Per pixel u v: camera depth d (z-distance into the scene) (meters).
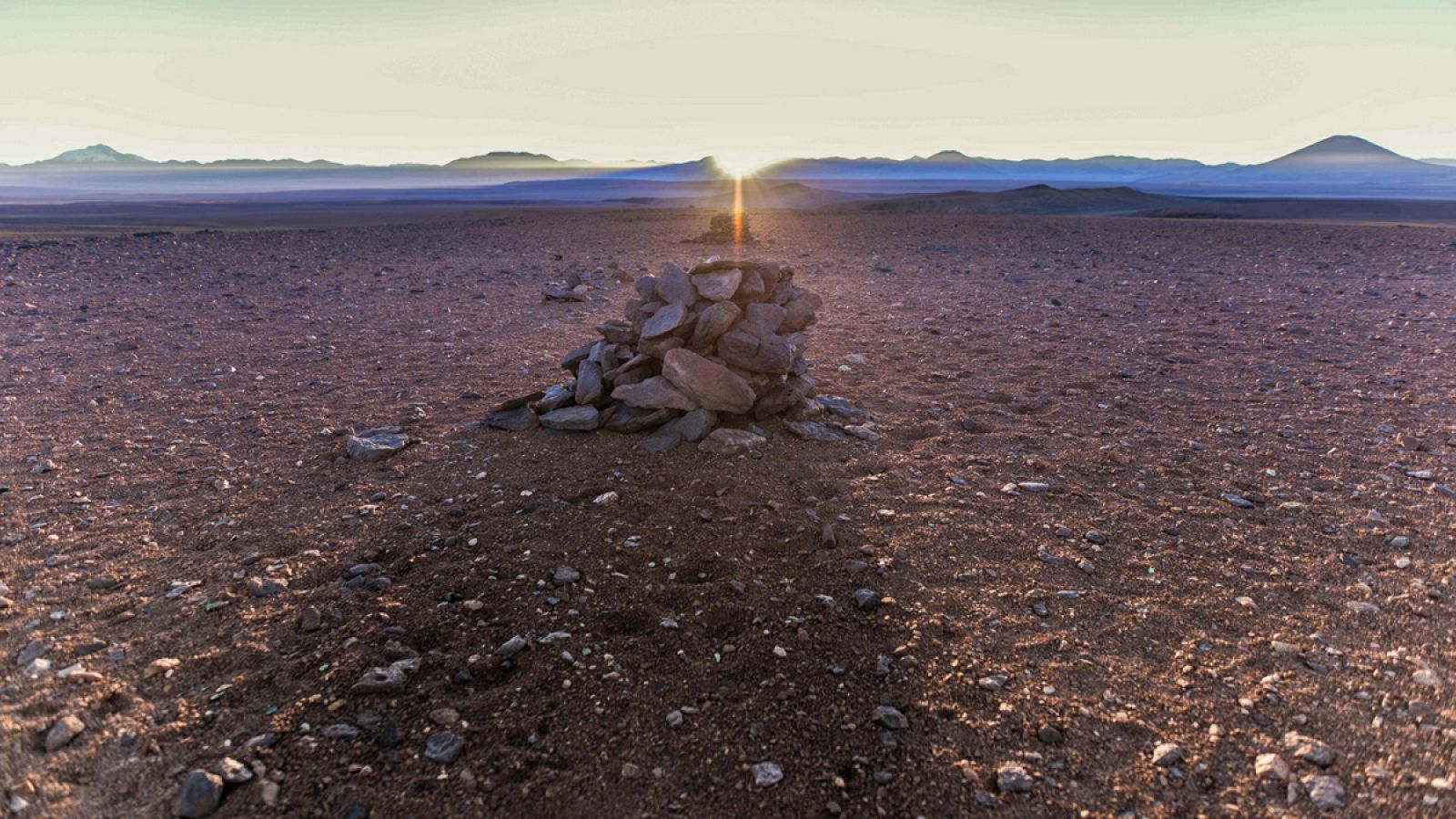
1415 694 3.51
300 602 4.32
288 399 8.50
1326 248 23.14
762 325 7.46
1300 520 5.36
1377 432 7.14
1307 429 7.30
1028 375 9.41
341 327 12.70
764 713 3.47
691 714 3.47
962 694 3.58
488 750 3.24
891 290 16.61
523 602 4.33
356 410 8.09
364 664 3.76
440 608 4.27
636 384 7.12
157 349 10.91
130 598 4.35
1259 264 20.14
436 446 6.88
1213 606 4.30
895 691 3.62
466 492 5.84
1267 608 4.27
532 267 20.92
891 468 6.37
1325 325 12.19
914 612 4.27
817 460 6.52
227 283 17.41
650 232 31.34
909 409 8.08
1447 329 11.59
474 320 13.37
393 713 3.44
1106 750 3.22
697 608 4.31
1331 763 3.10
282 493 5.84
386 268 20.42
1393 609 4.23
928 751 3.24
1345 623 4.11
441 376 9.57
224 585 4.50
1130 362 10.00
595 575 4.65
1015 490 5.89
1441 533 5.09
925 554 4.91
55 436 7.14
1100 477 6.17
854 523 5.35
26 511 5.46
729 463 6.39
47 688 3.54
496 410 7.49
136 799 2.96
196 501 5.68
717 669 3.79
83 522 5.30
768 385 7.42
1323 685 3.60
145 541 5.05
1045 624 4.14
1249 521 5.34
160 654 3.85
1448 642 3.90
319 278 18.44
